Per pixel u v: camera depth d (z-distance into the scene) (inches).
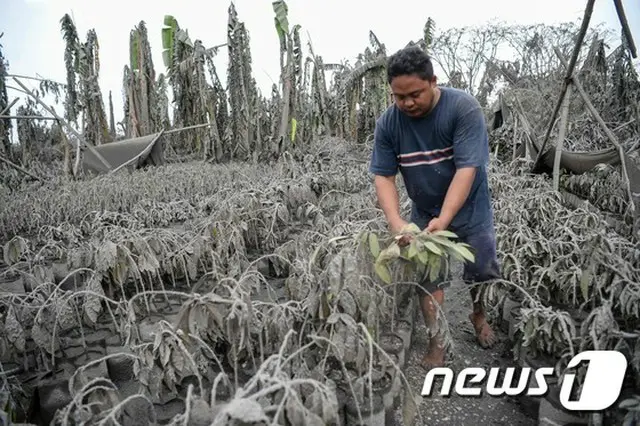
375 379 89.7
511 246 129.0
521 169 266.4
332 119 501.0
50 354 105.1
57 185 306.3
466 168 91.4
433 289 105.9
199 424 59.6
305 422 57.1
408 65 85.3
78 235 190.9
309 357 87.6
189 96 499.5
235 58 435.2
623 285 94.6
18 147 493.0
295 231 184.1
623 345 82.5
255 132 465.7
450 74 616.4
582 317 108.8
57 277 163.8
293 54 420.2
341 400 82.9
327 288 83.2
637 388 81.3
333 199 215.9
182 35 474.0
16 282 153.2
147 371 81.6
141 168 381.1
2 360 103.3
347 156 382.0
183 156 542.6
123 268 113.7
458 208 91.6
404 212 176.6
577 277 104.3
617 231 175.2
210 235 145.4
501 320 126.0
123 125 658.8
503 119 370.3
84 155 375.2
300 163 342.0
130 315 92.6
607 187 211.6
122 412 76.6
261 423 55.0
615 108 340.2
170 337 80.0
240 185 272.2
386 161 103.9
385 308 98.8
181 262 133.6
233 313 75.7
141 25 530.9
